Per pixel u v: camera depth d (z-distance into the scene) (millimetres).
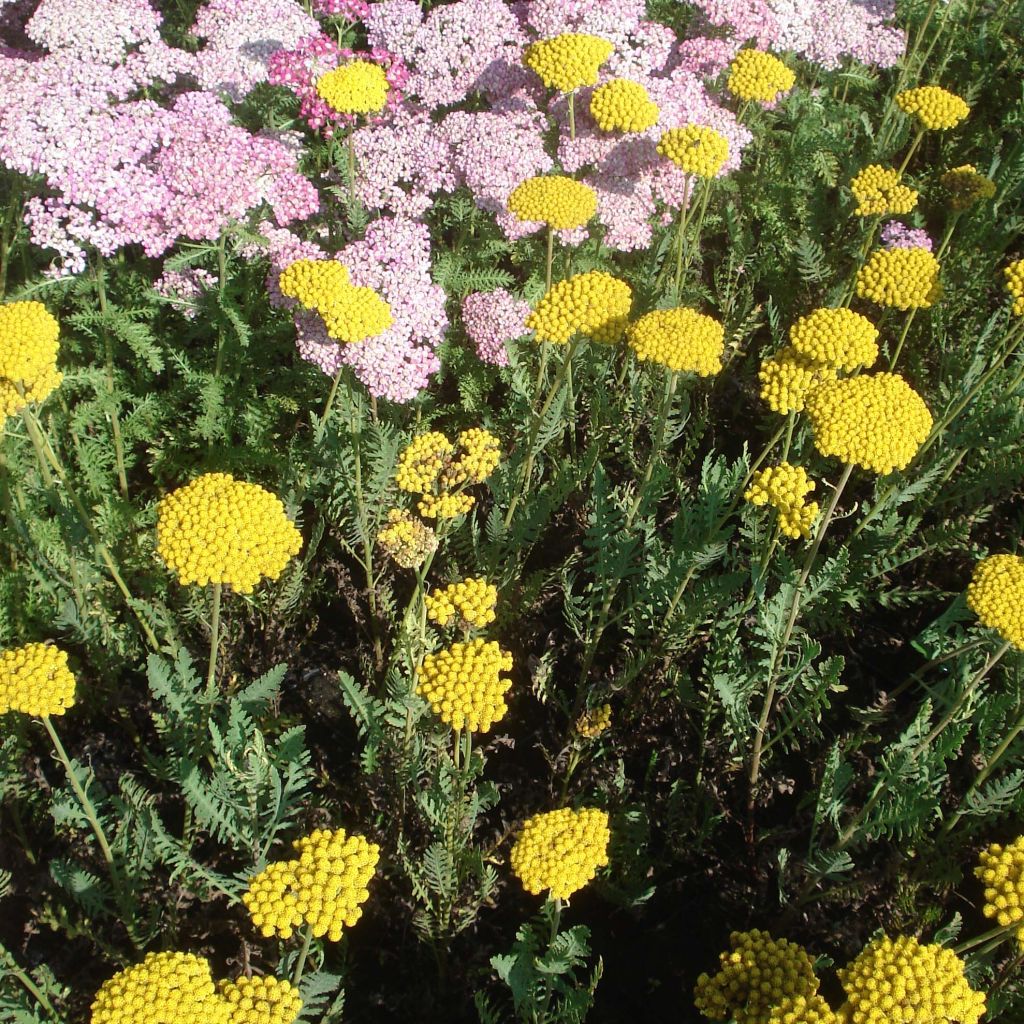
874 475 1100
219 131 1080
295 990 629
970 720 874
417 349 1049
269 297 1130
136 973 610
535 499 1003
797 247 1307
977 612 759
